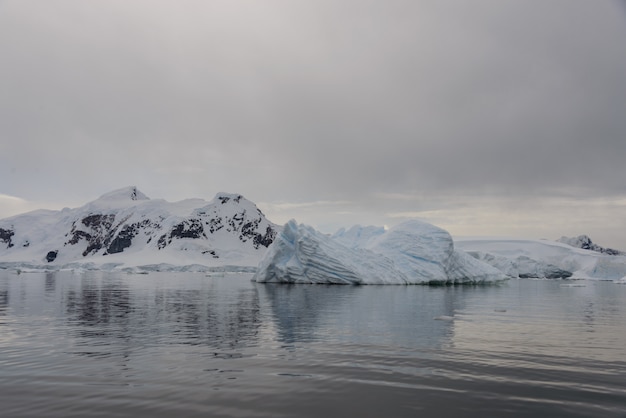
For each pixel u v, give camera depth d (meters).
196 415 9.78
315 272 60.97
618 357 15.34
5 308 29.44
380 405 10.45
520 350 16.31
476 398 10.98
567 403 10.74
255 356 15.01
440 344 17.22
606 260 102.81
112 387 11.62
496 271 75.19
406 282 60.44
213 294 42.94
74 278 84.25
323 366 13.73
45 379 12.31
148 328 20.86
